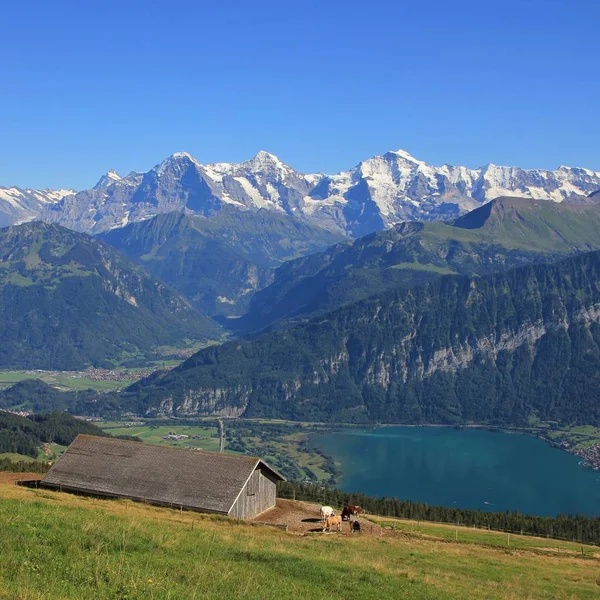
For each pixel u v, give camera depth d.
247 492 90.00
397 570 54.94
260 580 41.47
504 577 63.75
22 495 73.25
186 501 86.44
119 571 36.12
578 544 120.75
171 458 93.88
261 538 65.25
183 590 35.38
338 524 85.50
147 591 33.56
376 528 92.25
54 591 31.31
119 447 97.62
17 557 35.84
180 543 48.75
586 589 62.50
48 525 46.19
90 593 31.89
